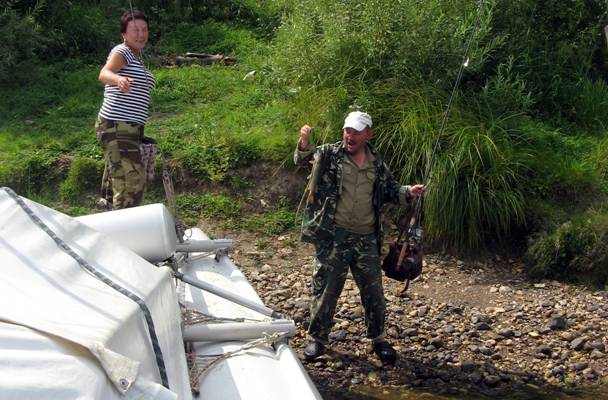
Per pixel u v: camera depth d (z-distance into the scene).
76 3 11.56
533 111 9.52
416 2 8.88
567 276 7.52
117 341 2.86
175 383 3.15
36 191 8.34
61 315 2.86
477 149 7.84
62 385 2.47
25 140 8.81
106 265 3.50
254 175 8.40
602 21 9.94
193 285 4.34
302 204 8.21
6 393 2.38
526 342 6.47
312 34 9.09
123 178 6.36
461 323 6.73
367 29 8.78
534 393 5.75
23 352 2.55
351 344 6.30
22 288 2.99
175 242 4.54
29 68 10.33
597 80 10.18
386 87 8.53
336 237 5.60
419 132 8.01
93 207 8.16
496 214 7.80
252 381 3.53
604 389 5.82
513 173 7.93
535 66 9.67
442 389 5.75
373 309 5.78
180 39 11.57
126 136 6.32
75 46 11.11
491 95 8.74
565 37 9.83
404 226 5.87
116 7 11.68
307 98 8.71
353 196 5.56
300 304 6.86
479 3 8.86
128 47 6.32
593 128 9.57
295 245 7.88
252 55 10.89
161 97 9.85
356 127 5.46
